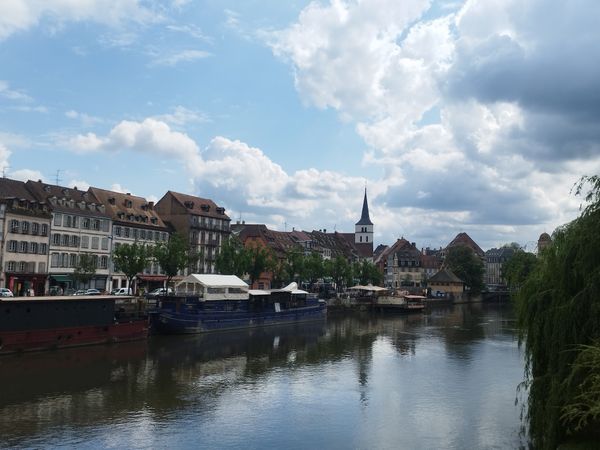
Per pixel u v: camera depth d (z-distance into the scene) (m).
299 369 44.50
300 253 118.69
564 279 21.53
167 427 28.03
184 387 36.97
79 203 91.94
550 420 19.94
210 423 28.94
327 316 101.25
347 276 132.38
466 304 156.75
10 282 78.06
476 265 164.25
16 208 79.31
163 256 80.69
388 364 47.22
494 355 52.50
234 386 37.72
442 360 49.44
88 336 50.41
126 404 32.06
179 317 62.59
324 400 34.22
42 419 28.59
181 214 115.19
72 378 38.03
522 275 27.25
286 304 83.88
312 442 26.33
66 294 77.81
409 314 111.88
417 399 34.69
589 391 18.23
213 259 120.94
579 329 20.36
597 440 19.86
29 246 81.44
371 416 30.80
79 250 90.56
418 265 198.12
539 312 22.64
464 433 27.91
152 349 52.16
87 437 26.08
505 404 33.56
